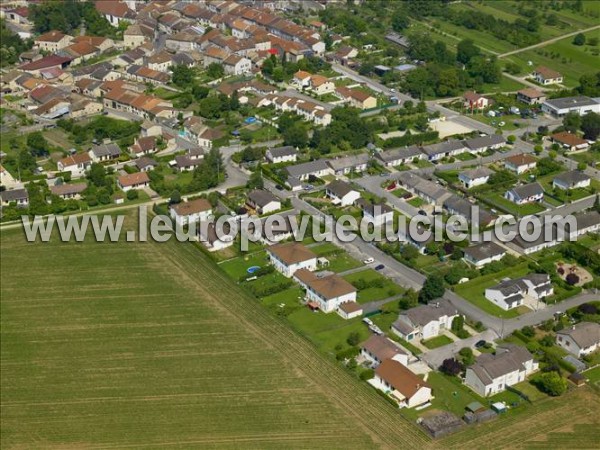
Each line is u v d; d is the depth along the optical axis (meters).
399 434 191.62
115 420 195.75
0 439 189.88
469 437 191.00
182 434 191.12
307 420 195.88
